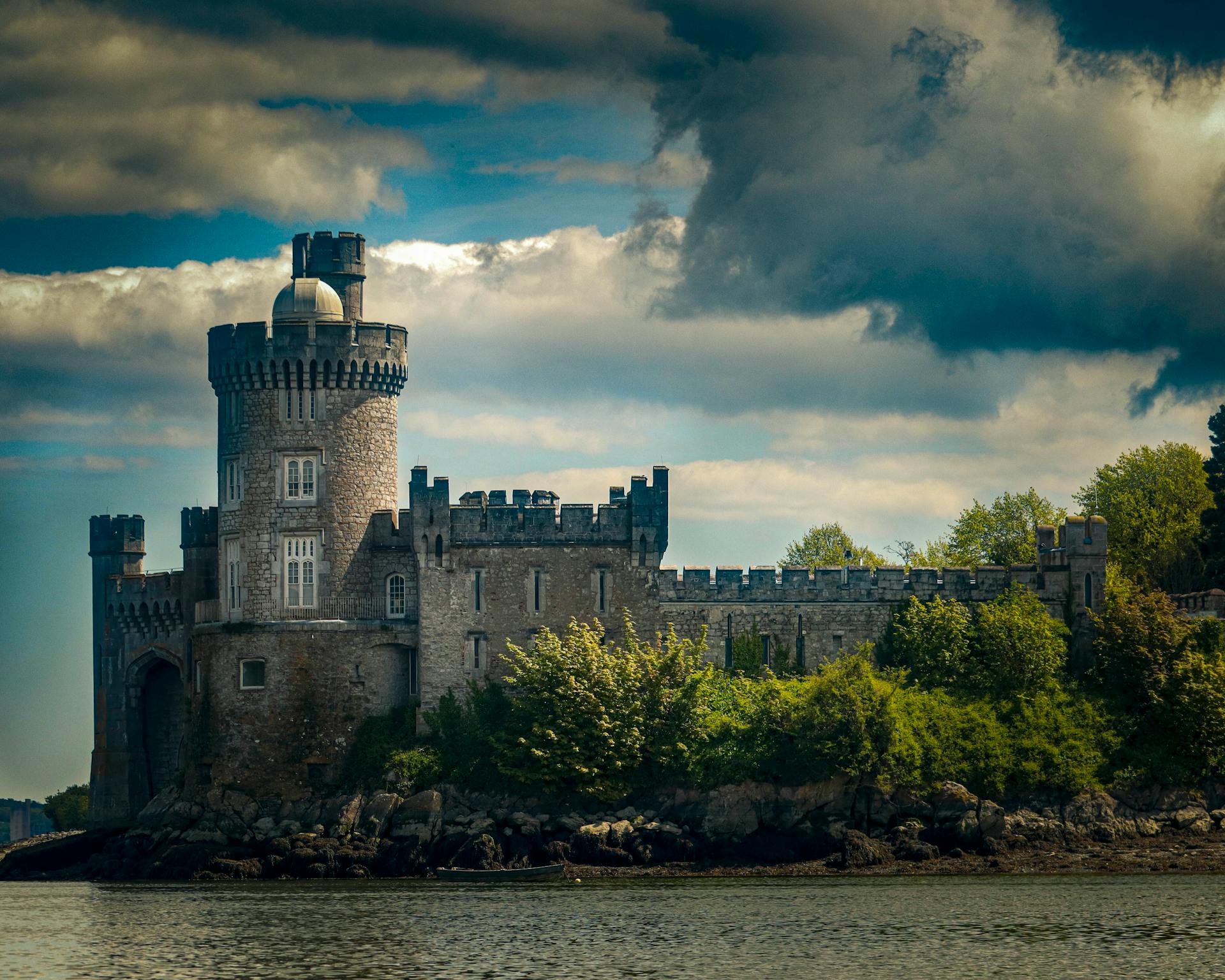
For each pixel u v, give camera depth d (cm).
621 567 11381
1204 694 10631
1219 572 12338
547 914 8625
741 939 7831
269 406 11450
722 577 11388
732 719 10631
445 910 8806
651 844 10350
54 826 15850
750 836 10344
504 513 11394
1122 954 7419
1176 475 13738
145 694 12781
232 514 11506
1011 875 9819
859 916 8406
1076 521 11431
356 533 11438
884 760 10338
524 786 10644
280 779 11112
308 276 12219
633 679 10688
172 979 7231
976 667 11062
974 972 7106
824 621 11375
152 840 11275
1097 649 11081
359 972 7275
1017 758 10494
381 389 11606
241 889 10006
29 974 7362
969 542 13712
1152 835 10375
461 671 11281
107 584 12775
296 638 11231
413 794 10806
